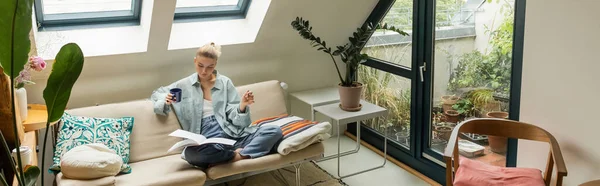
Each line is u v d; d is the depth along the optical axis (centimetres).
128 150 313
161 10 315
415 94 363
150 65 360
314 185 351
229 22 384
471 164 274
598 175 241
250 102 325
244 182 356
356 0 378
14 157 247
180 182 282
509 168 269
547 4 251
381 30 393
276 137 317
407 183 354
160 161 317
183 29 368
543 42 257
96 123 312
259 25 367
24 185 204
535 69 264
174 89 329
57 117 207
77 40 339
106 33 348
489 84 309
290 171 374
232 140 303
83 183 263
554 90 255
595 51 231
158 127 333
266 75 407
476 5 309
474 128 281
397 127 394
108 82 353
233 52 381
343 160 396
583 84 240
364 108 368
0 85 242
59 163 288
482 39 309
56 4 330
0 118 246
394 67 382
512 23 286
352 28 407
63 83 202
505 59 295
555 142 249
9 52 188
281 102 377
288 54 408
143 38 345
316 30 393
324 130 326
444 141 352
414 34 354
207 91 344
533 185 248
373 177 365
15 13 183
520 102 277
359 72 429
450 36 332
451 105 341
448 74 339
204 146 294
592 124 239
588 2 231
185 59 370
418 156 370
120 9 352
